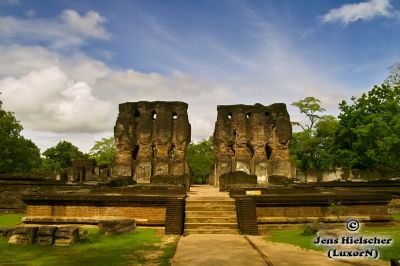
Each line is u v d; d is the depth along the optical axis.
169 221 12.81
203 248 9.91
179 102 27.47
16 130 41.66
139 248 10.02
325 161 38.22
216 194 18.56
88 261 8.56
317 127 46.00
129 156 26.89
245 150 27.33
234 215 13.59
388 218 13.84
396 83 31.78
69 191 17.09
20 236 10.55
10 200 20.27
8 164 38.69
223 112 27.98
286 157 26.94
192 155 54.59
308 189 17.39
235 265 7.95
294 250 9.55
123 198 13.93
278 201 13.73
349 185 22.69
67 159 65.31
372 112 34.06
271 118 27.84
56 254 9.33
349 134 35.50
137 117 27.86
